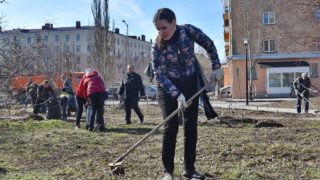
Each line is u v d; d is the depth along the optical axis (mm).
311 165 6484
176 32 5277
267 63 48344
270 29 48438
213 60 5422
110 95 45469
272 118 17109
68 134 11047
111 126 13469
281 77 47625
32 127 12711
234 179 5680
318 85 47312
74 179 5859
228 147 8047
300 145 8305
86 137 10438
